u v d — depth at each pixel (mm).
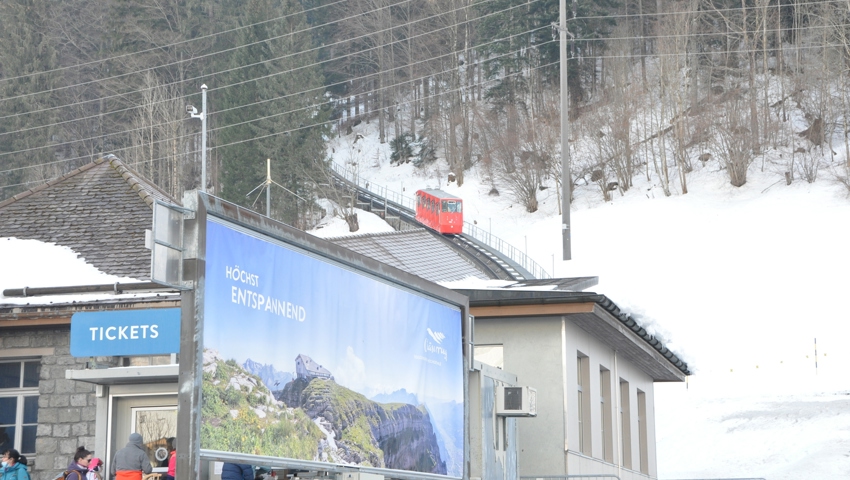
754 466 31578
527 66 113375
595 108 102000
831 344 53031
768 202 76062
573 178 96438
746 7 104000
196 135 97938
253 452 9102
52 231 19906
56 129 91312
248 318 9211
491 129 105312
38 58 89188
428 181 110938
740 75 101438
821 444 31703
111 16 96188
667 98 98688
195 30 101688
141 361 17203
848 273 61156
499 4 115188
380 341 12008
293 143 90000
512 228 91688
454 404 14203
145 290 17391
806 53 99062
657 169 87938
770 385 47469
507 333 18719
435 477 13211
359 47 131000
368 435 11414
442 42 121125
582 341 19766
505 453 16766
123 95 91188
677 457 34844
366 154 122562
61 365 17297
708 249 69875
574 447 18531
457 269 29391
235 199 87188
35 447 17484
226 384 8766
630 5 115500
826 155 84875
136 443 11703
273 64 93688
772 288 61406
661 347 22969
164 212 8289
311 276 10484
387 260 27734
